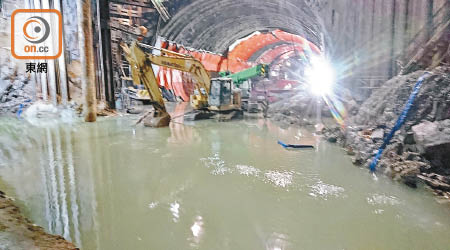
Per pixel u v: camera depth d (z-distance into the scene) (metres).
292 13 13.59
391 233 2.93
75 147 6.71
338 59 11.41
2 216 2.89
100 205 3.50
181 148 6.77
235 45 22.92
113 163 5.38
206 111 12.87
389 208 3.52
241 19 18.16
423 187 4.14
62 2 12.25
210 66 21.42
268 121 11.89
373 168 5.04
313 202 3.68
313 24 12.88
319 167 5.28
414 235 2.89
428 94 5.82
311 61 21.00
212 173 4.85
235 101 12.92
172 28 17.95
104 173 4.77
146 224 3.04
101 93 13.67
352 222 3.16
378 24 9.63
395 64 9.11
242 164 5.41
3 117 11.59
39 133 8.37
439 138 4.50
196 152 6.38
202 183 4.35
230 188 4.16
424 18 7.97
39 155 5.90
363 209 3.49
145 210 3.38
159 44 17.81
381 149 5.30
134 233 2.85
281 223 3.12
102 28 12.95
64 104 12.74
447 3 7.33
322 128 9.05
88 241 2.68
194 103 13.06
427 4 7.84
